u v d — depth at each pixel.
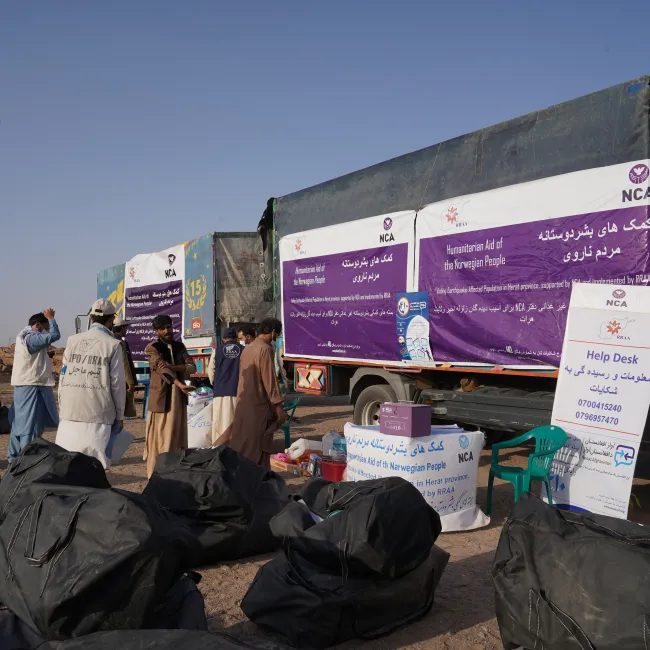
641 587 3.04
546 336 6.88
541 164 6.97
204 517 5.04
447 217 7.98
